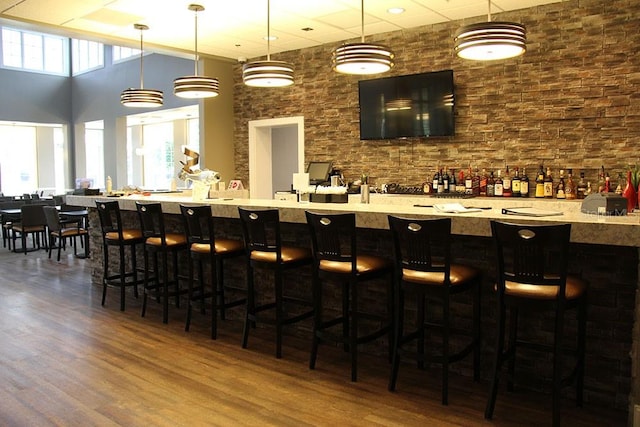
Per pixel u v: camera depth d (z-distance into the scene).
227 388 3.23
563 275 2.56
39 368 3.57
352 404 3.00
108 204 5.07
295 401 3.04
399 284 3.12
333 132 7.38
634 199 3.51
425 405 2.98
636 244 2.50
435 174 6.46
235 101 8.54
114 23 6.23
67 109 13.63
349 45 4.11
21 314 4.95
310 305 3.93
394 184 6.80
